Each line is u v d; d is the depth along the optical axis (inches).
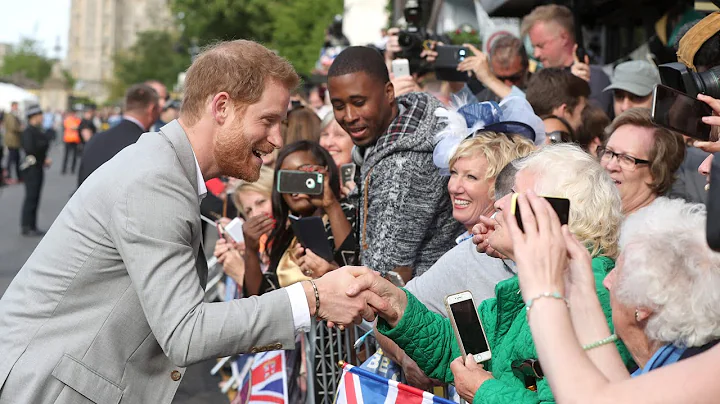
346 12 713.6
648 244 77.5
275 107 110.2
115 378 105.6
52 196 793.6
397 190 147.3
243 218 228.5
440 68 215.8
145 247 102.0
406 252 147.4
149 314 101.6
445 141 135.6
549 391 90.2
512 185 107.1
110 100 2987.2
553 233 74.3
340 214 163.9
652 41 269.0
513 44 215.2
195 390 248.5
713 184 65.9
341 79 154.8
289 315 104.2
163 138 108.6
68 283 104.8
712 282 74.4
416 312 109.5
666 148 141.4
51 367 103.9
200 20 1382.9
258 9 1341.0
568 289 76.5
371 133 156.9
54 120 1902.1
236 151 110.0
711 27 110.0
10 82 2815.0
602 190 98.0
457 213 130.6
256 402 165.0
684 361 66.9
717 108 105.7
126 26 5428.2
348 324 107.3
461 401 111.3
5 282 378.9
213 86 108.1
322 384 150.6
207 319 101.2
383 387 104.7
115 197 103.5
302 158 169.2
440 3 363.6
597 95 235.6
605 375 74.0
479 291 121.3
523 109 138.0
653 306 76.1
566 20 222.5
